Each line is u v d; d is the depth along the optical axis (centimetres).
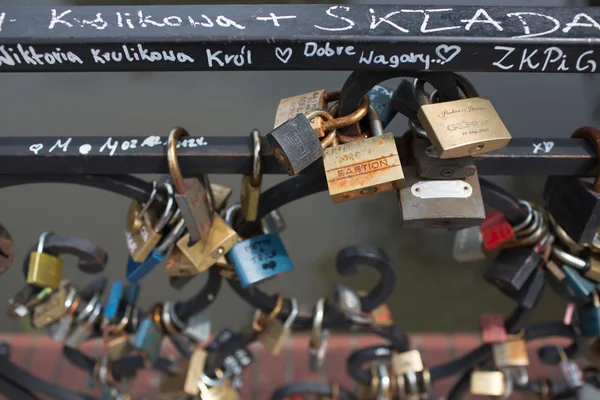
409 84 154
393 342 224
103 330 213
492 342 215
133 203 173
